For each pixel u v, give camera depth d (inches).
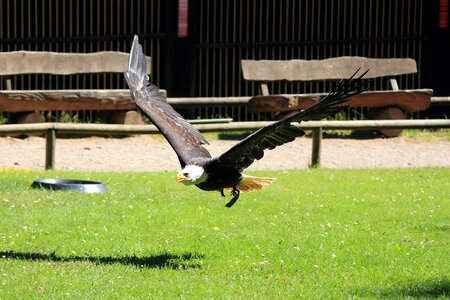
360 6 1006.4
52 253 385.4
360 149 767.7
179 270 363.3
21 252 387.9
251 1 1004.6
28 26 927.7
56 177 584.4
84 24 900.0
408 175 629.0
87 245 402.9
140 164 685.9
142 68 402.6
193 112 922.7
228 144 778.8
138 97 388.2
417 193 553.9
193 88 905.5
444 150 776.3
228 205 360.5
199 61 940.0
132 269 362.0
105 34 902.4
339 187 573.0
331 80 854.5
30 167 656.4
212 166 345.1
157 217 463.8
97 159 698.8
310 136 819.4
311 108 308.2
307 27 992.2
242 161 346.0
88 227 437.1
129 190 542.9
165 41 899.4
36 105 765.3
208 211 484.1
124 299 319.6
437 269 369.7
